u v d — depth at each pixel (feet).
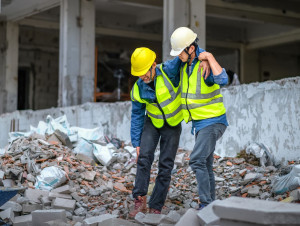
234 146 22.33
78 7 43.42
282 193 15.80
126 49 68.23
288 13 54.34
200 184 13.85
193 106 14.08
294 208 9.69
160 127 15.03
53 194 17.03
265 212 9.32
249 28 68.80
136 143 15.75
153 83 14.87
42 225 14.56
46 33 66.39
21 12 53.11
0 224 14.42
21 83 66.64
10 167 19.99
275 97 20.34
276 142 20.21
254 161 20.49
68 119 35.88
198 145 13.94
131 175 20.90
